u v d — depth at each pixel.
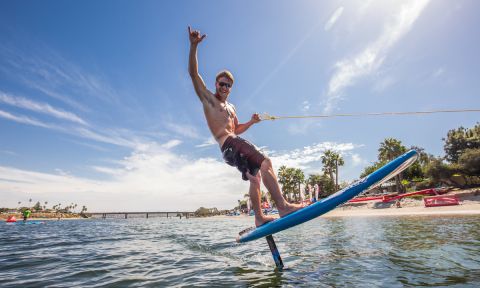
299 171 65.06
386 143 48.19
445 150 49.38
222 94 3.20
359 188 2.87
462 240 5.87
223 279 3.36
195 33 2.70
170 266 4.34
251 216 52.91
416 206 28.39
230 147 3.05
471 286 2.60
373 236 7.73
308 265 4.01
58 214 120.88
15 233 14.66
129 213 133.12
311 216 2.85
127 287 3.12
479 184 35.72
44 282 3.45
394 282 2.88
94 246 7.61
